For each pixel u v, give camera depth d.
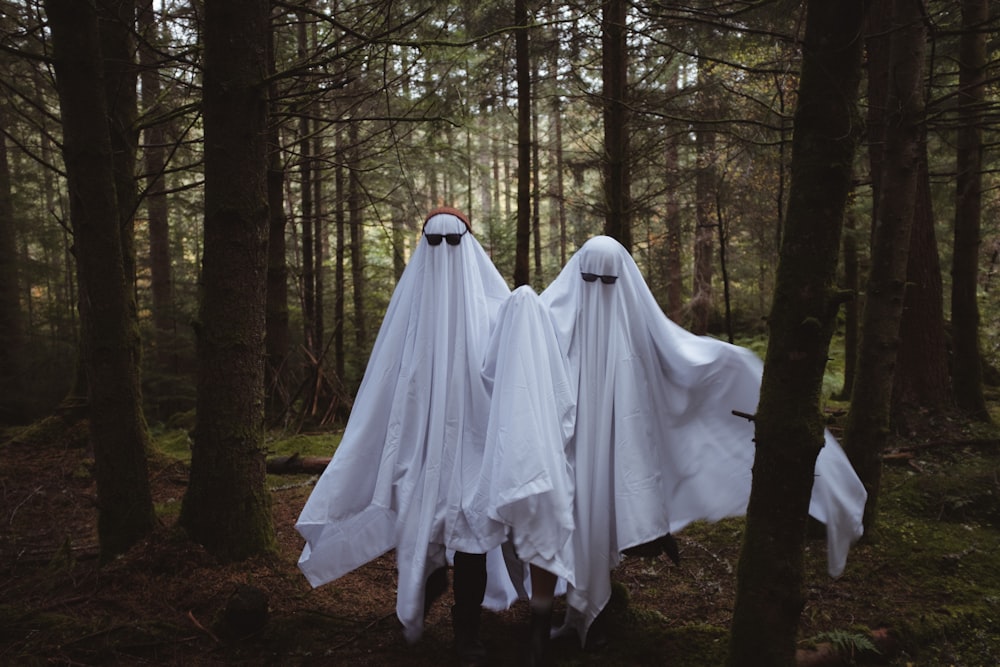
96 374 3.47
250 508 3.51
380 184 9.32
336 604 3.22
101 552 3.53
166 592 3.18
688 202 10.40
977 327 6.50
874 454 3.83
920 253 5.86
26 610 2.95
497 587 3.26
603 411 2.77
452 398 2.79
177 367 10.78
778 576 2.18
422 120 4.26
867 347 3.84
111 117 4.16
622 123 6.26
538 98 7.80
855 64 1.99
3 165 9.71
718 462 2.97
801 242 2.07
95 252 3.37
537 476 2.45
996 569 3.54
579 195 9.59
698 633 2.85
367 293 12.70
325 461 5.69
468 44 3.51
